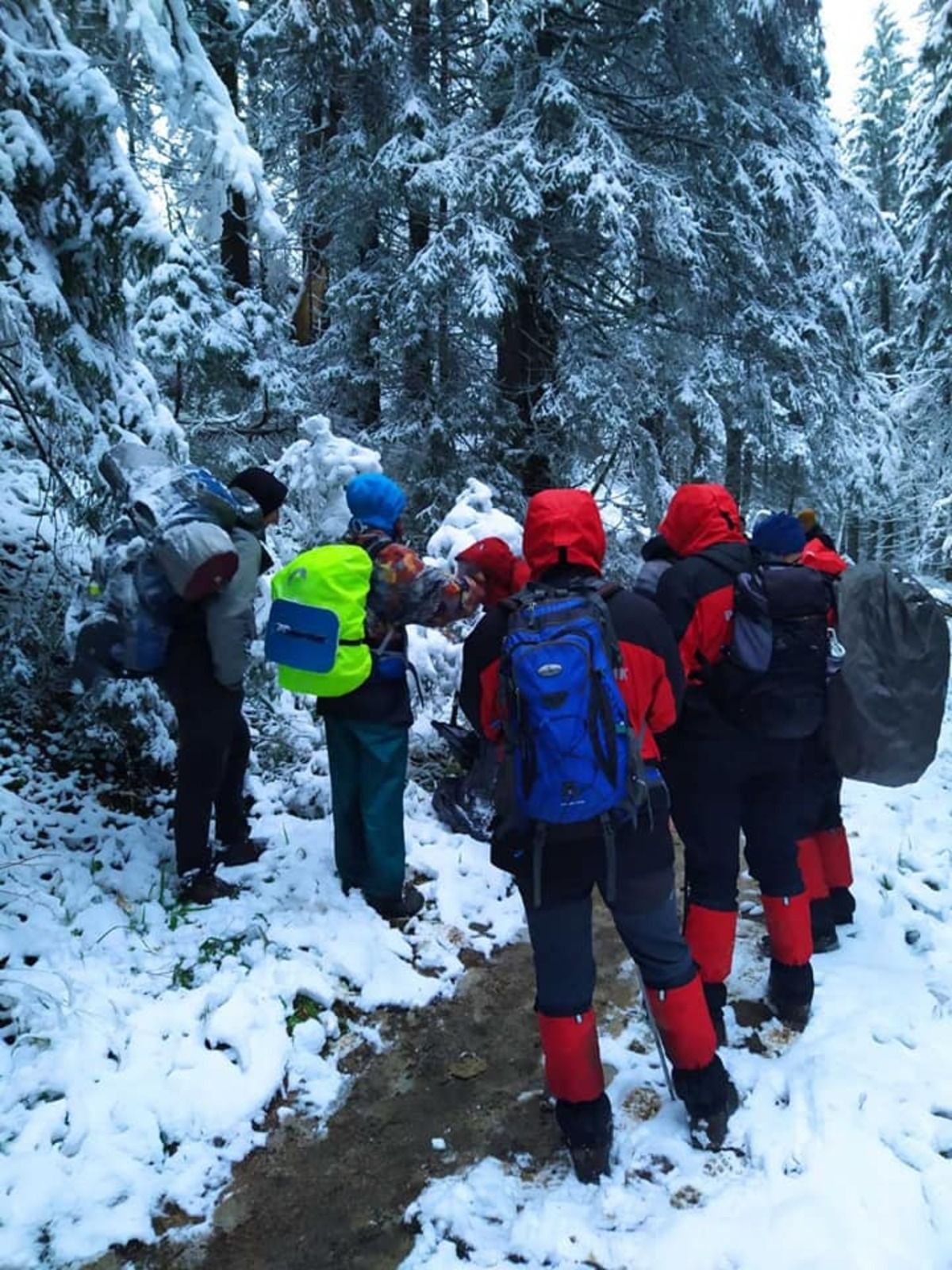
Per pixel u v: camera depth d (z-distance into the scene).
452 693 5.02
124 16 3.83
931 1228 2.14
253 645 4.48
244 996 2.97
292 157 8.96
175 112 4.05
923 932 3.58
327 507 4.86
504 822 2.29
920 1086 2.62
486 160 7.16
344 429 8.57
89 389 4.00
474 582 3.46
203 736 3.37
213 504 3.29
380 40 7.46
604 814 2.18
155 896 3.49
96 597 3.35
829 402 8.66
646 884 2.30
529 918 2.33
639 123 8.26
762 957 3.43
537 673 2.15
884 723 2.96
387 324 8.09
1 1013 2.80
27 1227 2.17
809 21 8.91
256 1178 2.43
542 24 7.22
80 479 4.40
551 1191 2.36
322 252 8.75
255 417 6.98
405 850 3.80
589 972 2.35
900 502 17.02
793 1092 2.62
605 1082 2.77
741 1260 2.09
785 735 2.70
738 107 8.12
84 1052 2.66
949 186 14.09
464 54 8.55
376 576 3.40
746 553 2.80
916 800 5.04
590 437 8.42
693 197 7.96
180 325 4.89
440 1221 2.28
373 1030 3.03
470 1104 2.72
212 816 4.02
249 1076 2.68
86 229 3.79
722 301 8.34
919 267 15.23
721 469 9.68
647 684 2.30
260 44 7.36
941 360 15.83
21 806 3.88
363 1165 2.49
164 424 4.10
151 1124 2.48
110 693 4.18
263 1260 2.19
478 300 6.89
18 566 5.21
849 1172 2.30
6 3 3.66
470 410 8.42
